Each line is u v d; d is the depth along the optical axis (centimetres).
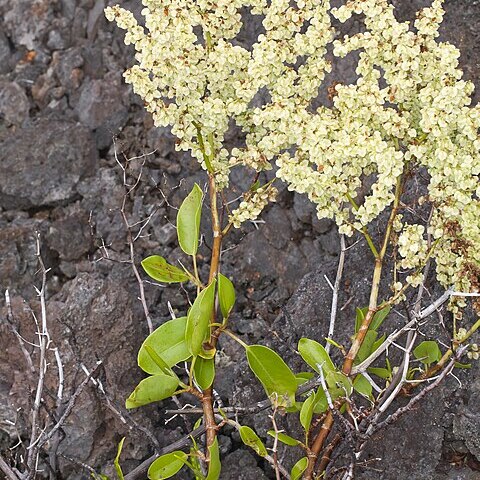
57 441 66
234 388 72
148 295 82
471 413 64
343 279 74
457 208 52
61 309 73
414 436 65
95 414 69
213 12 58
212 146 57
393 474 65
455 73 51
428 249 56
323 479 60
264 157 55
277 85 53
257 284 82
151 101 53
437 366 60
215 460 56
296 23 52
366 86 51
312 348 56
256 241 83
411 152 51
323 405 59
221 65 53
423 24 52
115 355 73
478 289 54
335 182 53
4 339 73
